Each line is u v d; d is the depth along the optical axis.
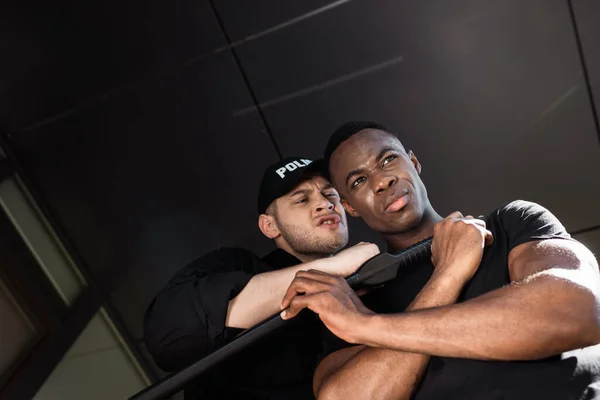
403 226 1.49
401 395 1.20
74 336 2.77
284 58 2.66
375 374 1.20
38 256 2.83
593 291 1.12
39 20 2.68
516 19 2.53
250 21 2.63
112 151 2.83
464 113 2.65
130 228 2.91
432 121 2.67
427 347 1.11
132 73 2.72
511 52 2.56
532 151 2.65
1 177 2.76
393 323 1.15
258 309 1.59
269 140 2.77
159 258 2.93
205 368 1.37
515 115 2.62
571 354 1.17
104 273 2.97
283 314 1.32
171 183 2.85
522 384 1.15
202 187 2.84
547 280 1.13
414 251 1.40
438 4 2.55
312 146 2.75
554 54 2.54
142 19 2.66
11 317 2.59
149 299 3.00
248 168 2.81
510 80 2.59
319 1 2.59
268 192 1.96
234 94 2.72
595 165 2.63
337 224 1.93
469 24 2.55
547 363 1.16
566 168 2.65
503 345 1.08
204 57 2.69
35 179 2.88
